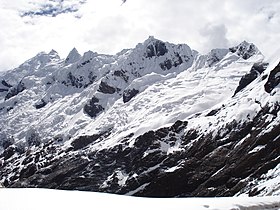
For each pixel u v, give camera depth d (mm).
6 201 31875
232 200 35562
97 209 31953
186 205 33250
